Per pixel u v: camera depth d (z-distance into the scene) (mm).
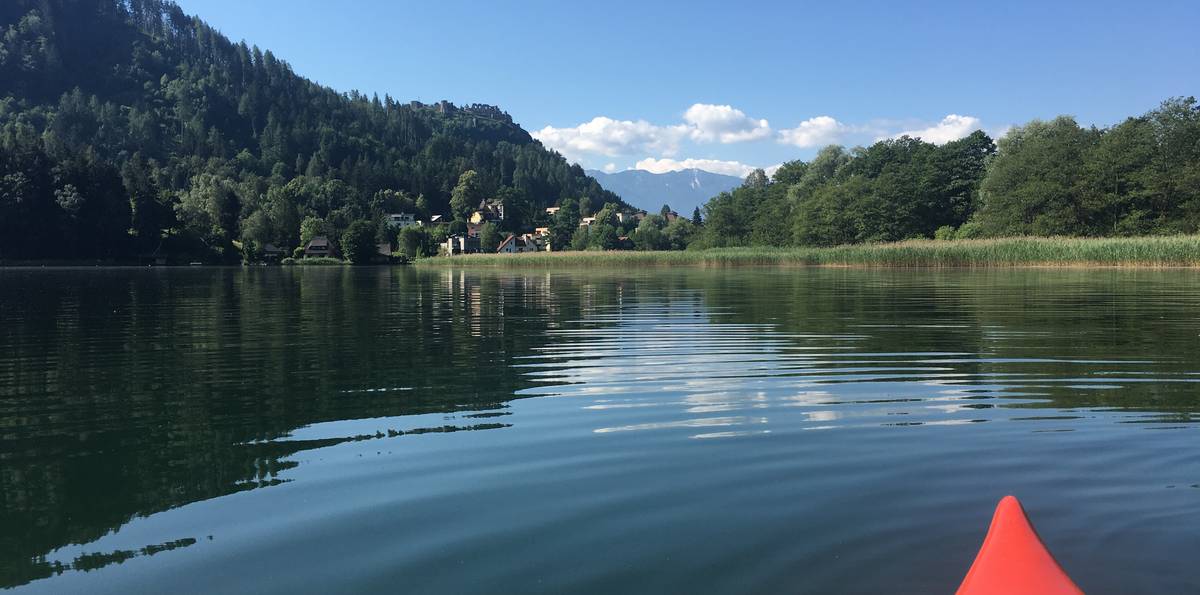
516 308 16125
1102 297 16906
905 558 2834
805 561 2814
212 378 7223
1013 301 15945
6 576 2830
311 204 145875
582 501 3547
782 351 8828
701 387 6590
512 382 6914
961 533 3084
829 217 77062
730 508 3422
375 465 4219
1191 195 54688
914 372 7266
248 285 29859
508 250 152500
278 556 2955
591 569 2768
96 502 3656
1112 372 7137
